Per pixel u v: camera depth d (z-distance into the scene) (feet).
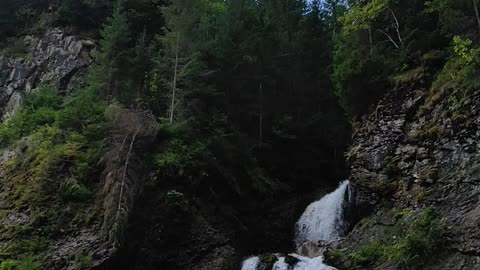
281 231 100.73
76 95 115.44
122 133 85.71
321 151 118.83
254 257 81.66
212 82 109.70
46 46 144.46
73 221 76.48
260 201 102.42
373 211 77.51
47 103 112.06
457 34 75.61
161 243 81.61
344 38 100.37
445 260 56.34
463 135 65.82
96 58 116.78
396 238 65.10
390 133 78.13
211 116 103.04
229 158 98.94
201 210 89.56
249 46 118.01
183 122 93.61
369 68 83.35
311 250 79.71
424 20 84.89
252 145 109.70
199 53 102.17
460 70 70.13
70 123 94.27
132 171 81.35
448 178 65.36
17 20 155.43
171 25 108.37
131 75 114.42
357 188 80.38
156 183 84.99
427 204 66.23
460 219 58.65
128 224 76.74
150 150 89.04
